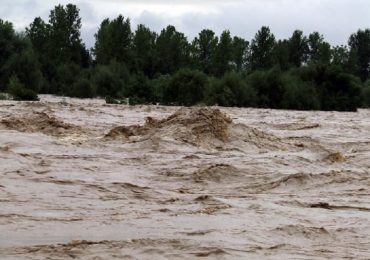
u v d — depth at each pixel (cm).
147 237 995
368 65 13388
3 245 905
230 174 1803
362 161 2306
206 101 7238
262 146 2525
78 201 1308
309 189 1680
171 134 2444
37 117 2853
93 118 4034
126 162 1956
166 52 10481
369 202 1495
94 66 10612
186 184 1680
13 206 1208
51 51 10238
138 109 5378
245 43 10588
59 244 920
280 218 1231
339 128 4094
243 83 7481
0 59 8744
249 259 899
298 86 7781
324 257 946
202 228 1087
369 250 1021
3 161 1709
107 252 884
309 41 11031
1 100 6275
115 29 10088
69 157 1955
